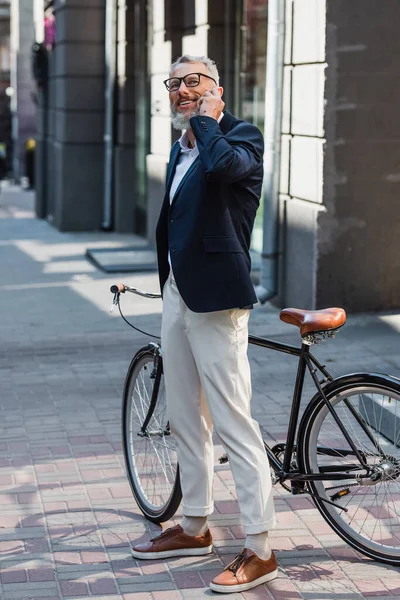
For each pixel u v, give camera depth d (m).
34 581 4.36
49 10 21.20
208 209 4.23
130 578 4.39
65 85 18.70
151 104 15.84
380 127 9.69
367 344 8.80
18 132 40.69
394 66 9.62
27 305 11.33
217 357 4.30
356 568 4.43
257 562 4.29
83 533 4.90
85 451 6.16
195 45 13.52
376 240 9.88
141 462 5.16
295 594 4.19
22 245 17.02
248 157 4.17
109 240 17.61
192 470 4.58
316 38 9.54
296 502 5.21
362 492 4.59
